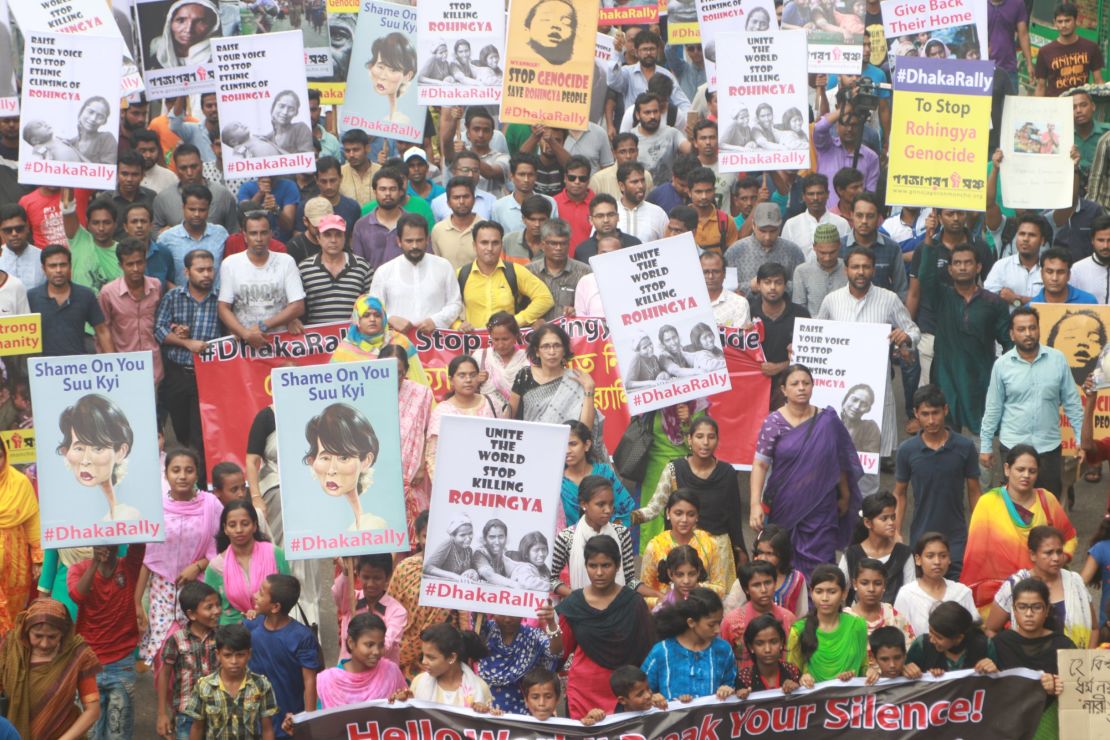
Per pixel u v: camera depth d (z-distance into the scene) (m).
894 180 22.16
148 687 18.23
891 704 14.36
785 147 23.17
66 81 21.98
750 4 26.05
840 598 14.91
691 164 24.52
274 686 14.99
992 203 23.94
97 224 22.23
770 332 20.94
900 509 18.38
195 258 20.77
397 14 25.53
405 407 18.44
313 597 17.92
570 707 15.02
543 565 14.72
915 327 21.28
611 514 16.25
